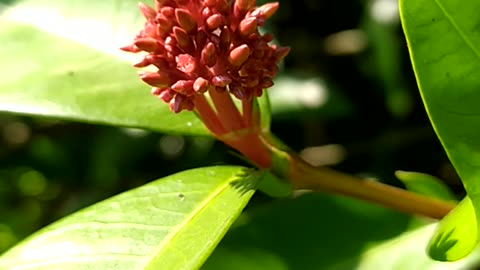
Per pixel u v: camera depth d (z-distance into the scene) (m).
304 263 0.28
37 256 0.21
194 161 0.38
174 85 0.21
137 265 0.21
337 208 0.28
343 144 0.37
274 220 0.28
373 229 0.28
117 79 0.25
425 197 0.23
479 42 0.20
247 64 0.21
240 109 0.24
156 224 0.21
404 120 0.36
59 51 0.26
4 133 0.43
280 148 0.23
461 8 0.20
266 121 0.23
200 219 0.21
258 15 0.21
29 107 0.24
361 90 0.37
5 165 0.43
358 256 0.27
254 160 0.22
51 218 0.44
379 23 0.33
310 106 0.35
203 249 0.20
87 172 0.41
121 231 0.21
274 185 0.22
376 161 0.36
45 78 0.25
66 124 0.41
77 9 0.26
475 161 0.20
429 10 0.20
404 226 0.28
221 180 0.22
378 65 0.34
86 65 0.25
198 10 0.21
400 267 0.27
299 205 0.28
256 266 0.28
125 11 0.26
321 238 0.28
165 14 0.21
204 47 0.21
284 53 0.21
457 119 0.20
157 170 0.39
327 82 0.35
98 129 0.39
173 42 0.21
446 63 0.20
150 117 0.24
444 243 0.21
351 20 0.37
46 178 0.42
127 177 0.39
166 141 0.38
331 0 0.37
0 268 0.21
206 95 0.24
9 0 0.27
